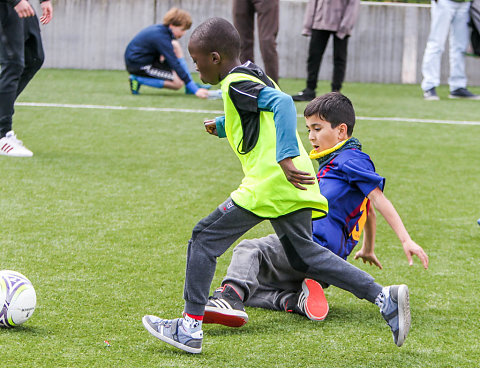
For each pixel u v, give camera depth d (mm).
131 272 6164
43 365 4336
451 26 17828
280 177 4617
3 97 10039
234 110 4664
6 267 6113
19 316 4832
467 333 5121
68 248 6695
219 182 9469
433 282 6207
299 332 5062
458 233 7727
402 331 4605
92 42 21000
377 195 5043
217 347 4746
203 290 4629
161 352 4625
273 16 14953
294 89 18266
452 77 18125
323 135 5367
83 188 8859
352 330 5125
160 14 20922
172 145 11578
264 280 5535
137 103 15250
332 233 5328
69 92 16328
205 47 4715
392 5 20719
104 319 5145
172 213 8016
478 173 10500
